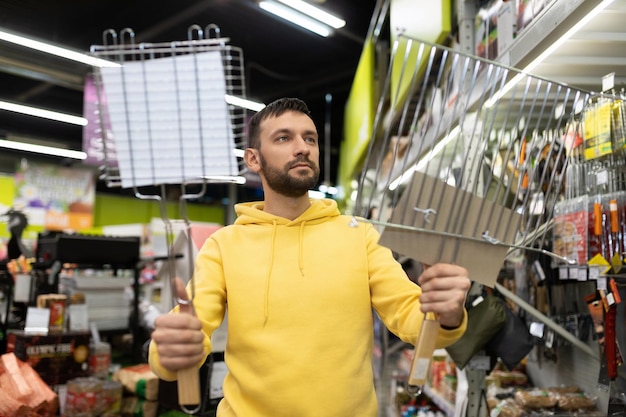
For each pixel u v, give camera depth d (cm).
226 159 103
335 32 704
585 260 148
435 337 102
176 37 699
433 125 270
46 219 1091
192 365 96
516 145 203
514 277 253
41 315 293
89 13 641
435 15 276
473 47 244
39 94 922
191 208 1370
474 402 207
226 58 107
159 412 275
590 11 136
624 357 167
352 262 129
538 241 206
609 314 159
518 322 204
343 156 766
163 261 284
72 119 793
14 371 249
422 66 302
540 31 155
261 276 126
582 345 206
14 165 1162
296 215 136
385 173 433
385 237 102
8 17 626
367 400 122
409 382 101
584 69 175
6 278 366
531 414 205
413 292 122
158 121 104
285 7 512
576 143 162
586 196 151
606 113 146
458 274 100
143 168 103
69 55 513
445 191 105
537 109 201
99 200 1220
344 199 746
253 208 140
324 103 1000
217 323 123
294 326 120
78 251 330
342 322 122
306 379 117
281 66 830
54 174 1115
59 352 283
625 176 145
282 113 130
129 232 945
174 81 104
